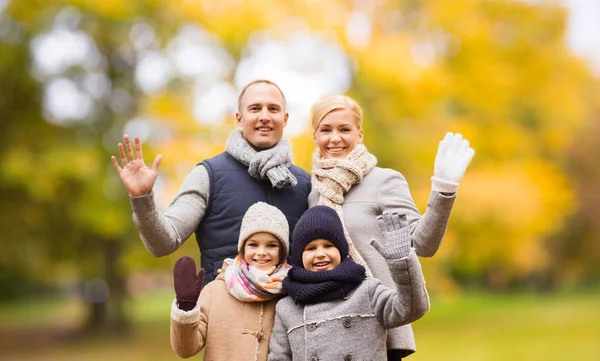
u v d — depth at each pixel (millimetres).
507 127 21547
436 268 19578
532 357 15750
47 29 19203
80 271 24047
